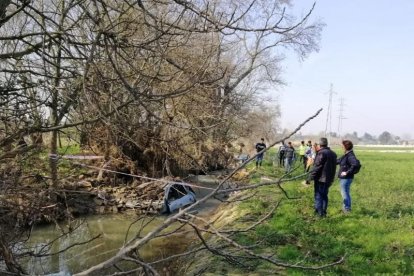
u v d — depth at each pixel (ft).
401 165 127.34
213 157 40.11
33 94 20.22
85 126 20.47
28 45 19.67
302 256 31.30
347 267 29.25
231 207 54.60
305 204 50.11
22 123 20.17
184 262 36.32
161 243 44.93
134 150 57.57
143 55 19.31
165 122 17.31
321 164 43.55
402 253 32.07
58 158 22.49
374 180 78.43
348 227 39.52
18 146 20.56
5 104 19.81
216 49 19.43
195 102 29.35
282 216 44.32
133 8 16.11
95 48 16.22
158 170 59.88
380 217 43.93
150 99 16.52
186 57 19.17
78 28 18.08
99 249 45.11
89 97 17.28
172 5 17.83
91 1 16.67
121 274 12.23
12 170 20.86
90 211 62.18
